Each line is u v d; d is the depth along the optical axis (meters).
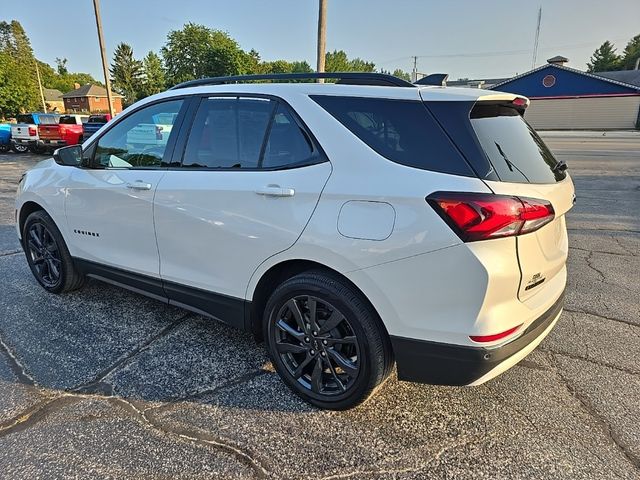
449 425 2.37
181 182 2.77
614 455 2.16
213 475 2.03
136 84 66.56
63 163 3.54
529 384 2.73
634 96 37.75
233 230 2.54
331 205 2.19
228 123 2.66
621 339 3.26
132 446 2.20
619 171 12.59
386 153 2.14
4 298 3.91
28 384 2.68
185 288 2.92
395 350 2.18
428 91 2.18
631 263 4.93
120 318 3.56
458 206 1.91
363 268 2.13
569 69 39.31
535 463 2.12
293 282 2.41
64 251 3.76
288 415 2.44
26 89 41.06
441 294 1.99
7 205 8.02
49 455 2.13
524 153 2.29
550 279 2.40
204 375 2.80
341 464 2.10
